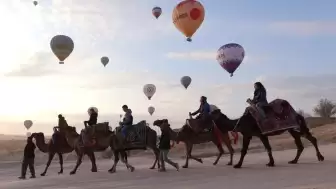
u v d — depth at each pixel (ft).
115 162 65.67
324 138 119.34
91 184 52.06
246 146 60.90
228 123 65.77
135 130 65.36
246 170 56.85
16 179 72.23
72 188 49.06
